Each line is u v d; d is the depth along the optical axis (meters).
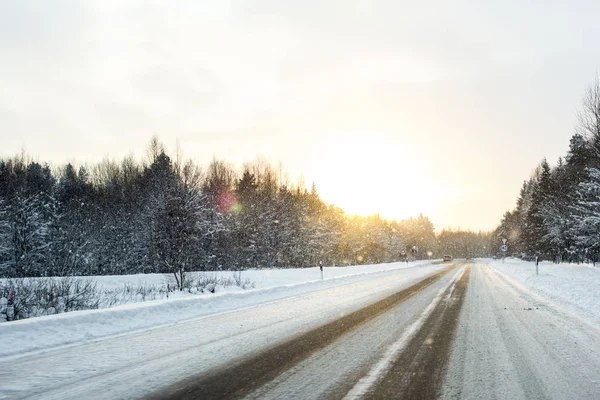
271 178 64.94
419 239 150.00
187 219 19.98
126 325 9.00
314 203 66.19
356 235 80.62
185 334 8.05
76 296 13.43
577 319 9.63
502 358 6.09
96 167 67.25
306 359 6.05
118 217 43.69
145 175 51.66
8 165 54.06
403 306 12.15
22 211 33.19
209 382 4.98
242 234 46.84
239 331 8.33
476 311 11.05
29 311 11.54
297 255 52.97
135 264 39.72
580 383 4.93
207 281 20.47
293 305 12.55
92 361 6.01
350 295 15.41
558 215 39.84
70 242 36.03
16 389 4.75
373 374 5.29
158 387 4.80
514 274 28.27
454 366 5.66
